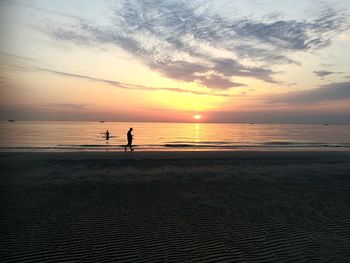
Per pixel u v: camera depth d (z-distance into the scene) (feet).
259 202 38.63
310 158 82.02
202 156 82.69
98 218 31.04
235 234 27.50
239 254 23.41
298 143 158.30
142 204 36.55
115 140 162.81
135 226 28.96
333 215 33.73
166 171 58.80
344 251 24.32
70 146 117.19
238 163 69.87
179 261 22.02
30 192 41.09
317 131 372.99
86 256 22.41
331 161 76.02
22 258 21.83
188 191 43.68
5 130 280.92
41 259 21.75
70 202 36.63
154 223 29.94
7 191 41.55
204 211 34.32
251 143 154.92
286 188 46.62
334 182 51.52
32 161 67.10
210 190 44.55
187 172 58.23
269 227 29.50
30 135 204.33
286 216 33.09
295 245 25.32
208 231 28.07
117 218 31.19
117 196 39.93
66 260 21.71
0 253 22.56
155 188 44.98
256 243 25.58
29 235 26.16
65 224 29.07
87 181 48.62
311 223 30.91
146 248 24.09
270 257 22.99
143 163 67.05
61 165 62.75
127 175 54.24
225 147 126.11
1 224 28.73
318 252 24.06
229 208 35.76
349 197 41.83
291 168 64.75
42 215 31.60
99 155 80.28
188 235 27.02
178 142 156.15
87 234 26.68
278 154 91.15
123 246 24.36
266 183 49.93
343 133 315.78
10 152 86.63
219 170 60.90
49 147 112.98
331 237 27.25
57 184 46.14
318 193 43.78
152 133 278.46
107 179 50.47
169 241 25.58
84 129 329.31
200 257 22.74
